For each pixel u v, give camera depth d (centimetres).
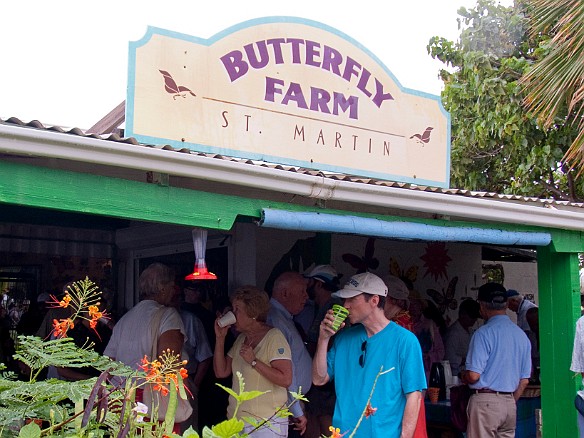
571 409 573
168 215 360
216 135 477
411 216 496
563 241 575
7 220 642
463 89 1115
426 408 611
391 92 584
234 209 389
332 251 695
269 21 509
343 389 412
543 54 1001
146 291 458
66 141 307
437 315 757
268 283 635
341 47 551
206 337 542
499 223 537
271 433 423
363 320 407
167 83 458
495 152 1123
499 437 539
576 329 532
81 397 237
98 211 335
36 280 680
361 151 559
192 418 530
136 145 333
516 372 536
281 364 429
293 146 517
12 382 242
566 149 1020
